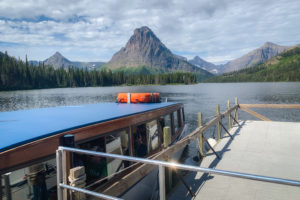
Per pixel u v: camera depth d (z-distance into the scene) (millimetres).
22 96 82562
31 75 176500
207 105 46219
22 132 4445
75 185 3766
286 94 69375
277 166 7711
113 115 6520
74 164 4723
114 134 5949
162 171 2607
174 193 6645
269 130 12656
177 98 65875
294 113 34344
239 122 15383
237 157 8828
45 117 6430
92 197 4742
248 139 11148
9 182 3693
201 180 7164
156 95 11453
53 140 4293
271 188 6238
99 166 5410
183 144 7293
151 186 6953
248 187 6406
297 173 7094
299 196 5730
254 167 7758
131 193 5949
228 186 6566
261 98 58812
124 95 11375
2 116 6777
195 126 24750
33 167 4031
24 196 3891
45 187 4211
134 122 6852
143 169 5582
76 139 4805
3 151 3512
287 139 10734
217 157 8945
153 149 8188
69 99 65438
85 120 5688
